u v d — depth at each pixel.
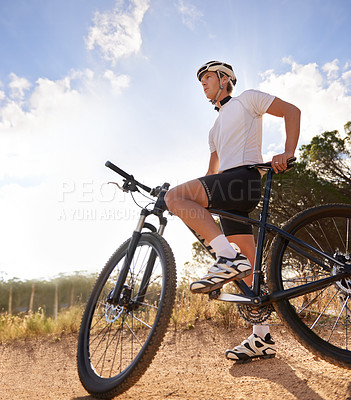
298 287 1.85
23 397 2.21
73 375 2.91
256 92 2.28
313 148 15.33
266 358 2.52
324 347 1.82
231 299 1.99
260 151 2.34
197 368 2.61
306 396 1.74
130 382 1.84
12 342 4.73
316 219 2.04
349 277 1.83
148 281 2.23
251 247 2.55
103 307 2.29
